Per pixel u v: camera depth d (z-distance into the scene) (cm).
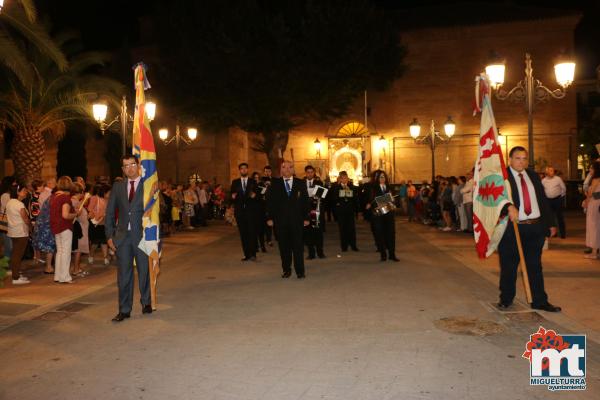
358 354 522
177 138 2536
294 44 2628
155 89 2845
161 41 2848
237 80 2548
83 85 1923
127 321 675
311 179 1311
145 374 482
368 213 1202
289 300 774
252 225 1198
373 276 963
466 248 1356
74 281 991
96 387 454
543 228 670
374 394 426
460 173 3372
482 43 3356
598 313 654
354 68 2688
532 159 1198
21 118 1789
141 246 702
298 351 536
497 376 458
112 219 695
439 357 509
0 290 898
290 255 975
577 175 3238
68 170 2966
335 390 436
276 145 2852
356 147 3478
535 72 3288
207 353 537
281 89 2562
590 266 999
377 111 3488
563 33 3256
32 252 1298
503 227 672
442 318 651
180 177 3516
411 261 1145
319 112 2919
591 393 421
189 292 857
